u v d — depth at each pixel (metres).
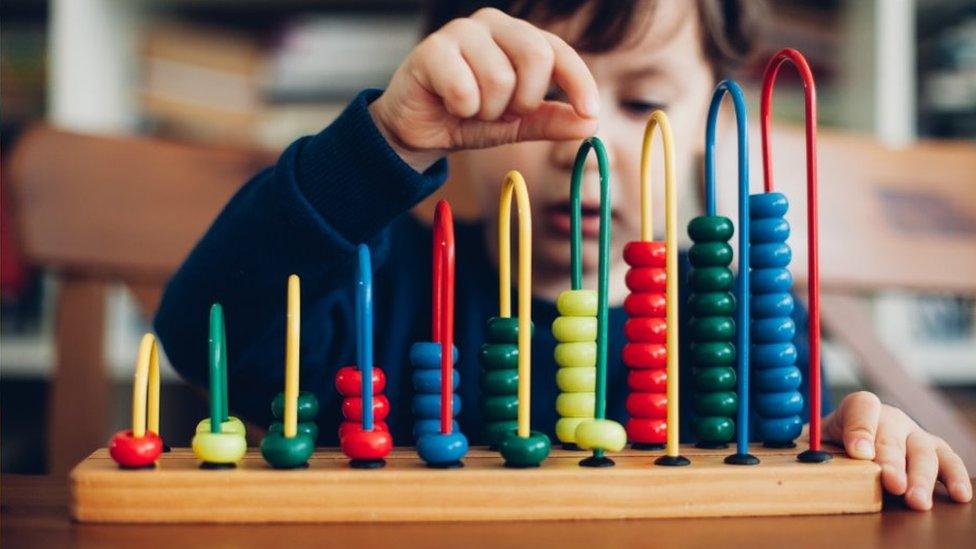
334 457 0.64
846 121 1.75
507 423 0.68
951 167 1.43
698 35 1.09
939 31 1.84
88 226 1.25
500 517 0.58
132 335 1.76
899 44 1.69
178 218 1.28
